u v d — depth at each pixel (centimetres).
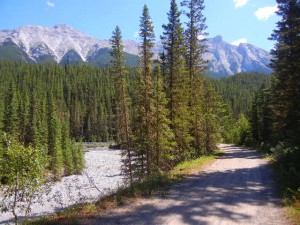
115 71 3008
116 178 4284
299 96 2269
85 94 16562
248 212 1054
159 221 925
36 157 998
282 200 1223
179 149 3072
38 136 6594
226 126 9062
